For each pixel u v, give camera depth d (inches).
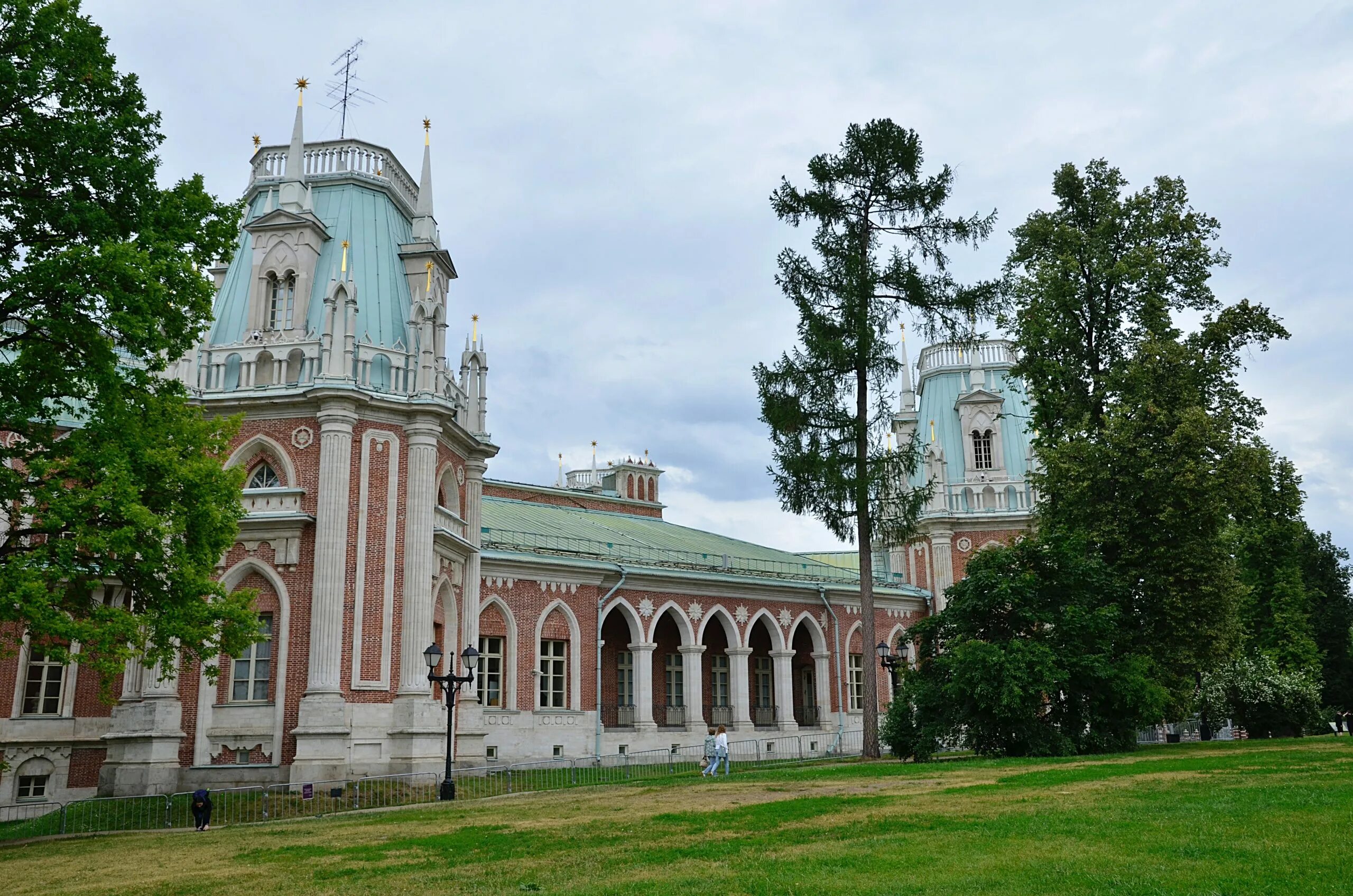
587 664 1854.1
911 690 1341.0
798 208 1501.0
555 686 1830.7
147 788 1241.4
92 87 866.1
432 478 1417.3
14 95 820.0
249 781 1270.9
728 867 515.2
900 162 1502.2
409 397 1433.3
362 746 1294.3
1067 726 1269.7
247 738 1293.1
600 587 1910.7
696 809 790.5
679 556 2114.9
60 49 847.7
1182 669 1501.0
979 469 2454.5
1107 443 1409.9
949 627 1346.0
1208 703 2123.5
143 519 807.7
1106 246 1545.3
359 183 1582.2
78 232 843.4
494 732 1689.2
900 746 1336.1
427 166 1669.5
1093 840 530.6
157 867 663.1
